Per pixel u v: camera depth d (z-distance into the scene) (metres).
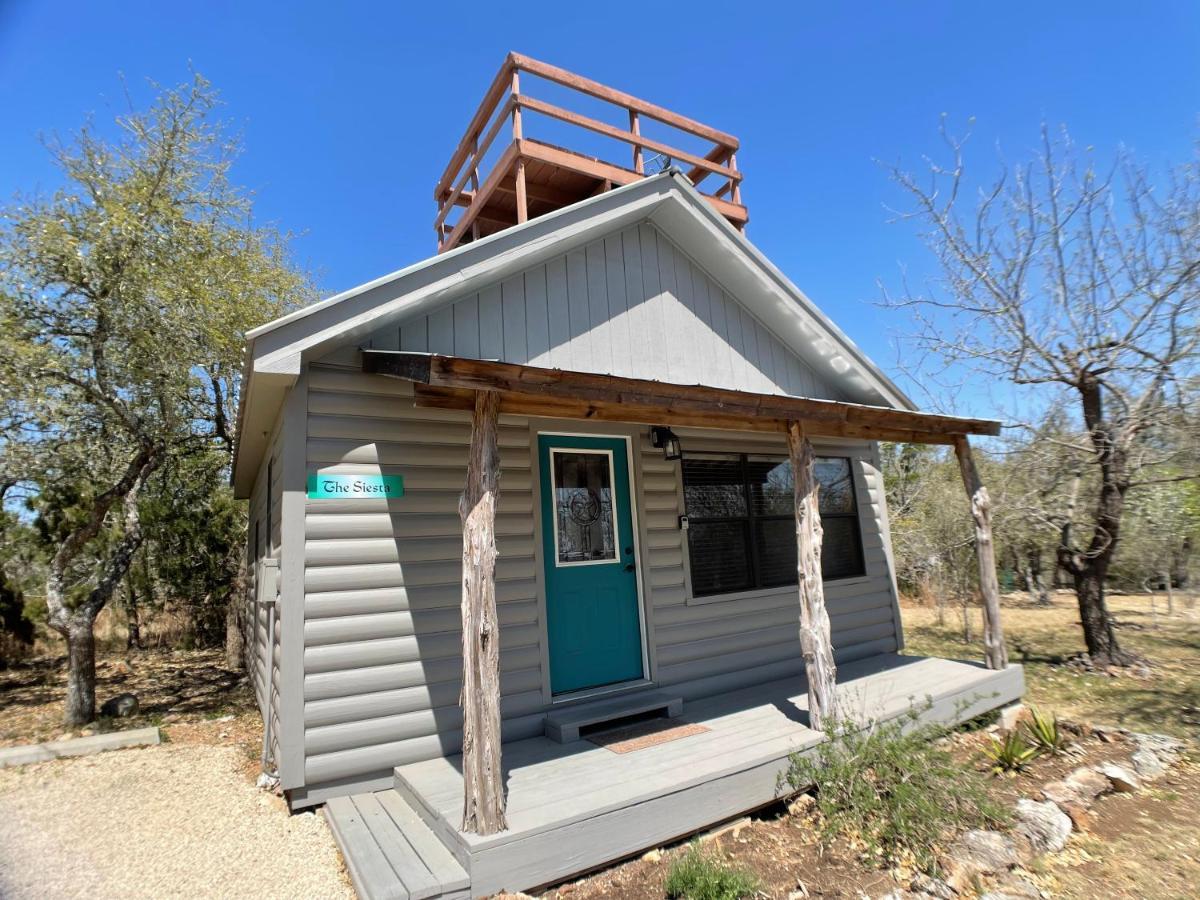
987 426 6.81
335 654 3.97
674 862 3.14
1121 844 3.57
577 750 4.16
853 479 7.80
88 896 2.90
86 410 7.94
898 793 3.48
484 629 3.07
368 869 2.84
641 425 5.79
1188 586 12.02
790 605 6.55
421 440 4.54
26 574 10.50
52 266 7.02
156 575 11.71
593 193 7.86
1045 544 10.07
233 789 4.33
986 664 6.41
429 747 4.17
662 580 5.66
